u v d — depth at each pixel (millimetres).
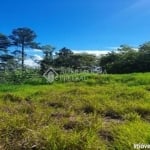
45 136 5344
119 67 51594
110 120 7742
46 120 6730
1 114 7211
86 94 12508
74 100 10336
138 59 50094
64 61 63375
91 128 6051
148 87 14930
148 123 6859
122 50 62094
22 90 16109
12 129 5766
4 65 56562
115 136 5723
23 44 61719
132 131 5672
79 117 7016
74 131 5777
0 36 58844
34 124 6207
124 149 5113
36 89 16172
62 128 6316
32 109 8477
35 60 61906
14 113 7719
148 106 8852
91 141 5188
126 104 9211
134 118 7500
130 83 18766
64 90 14359
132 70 50312
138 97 11203
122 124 6723
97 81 20844
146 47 53125
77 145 5105
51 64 60719
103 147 5168
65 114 7855
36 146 5141
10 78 25453
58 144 5090
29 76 26594
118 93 12062
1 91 16688
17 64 58406
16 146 5160
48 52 62094
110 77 21859
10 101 11227
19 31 60938
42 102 10594
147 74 23281
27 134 5484
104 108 8727
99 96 11102
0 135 5512
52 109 8734
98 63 67625
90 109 8805
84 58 66312
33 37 62000
